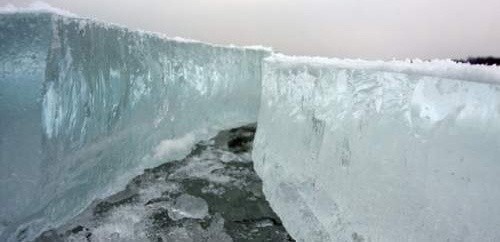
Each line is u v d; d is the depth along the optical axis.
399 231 1.61
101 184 2.83
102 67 2.76
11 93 2.03
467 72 1.53
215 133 5.18
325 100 2.29
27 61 2.03
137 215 2.73
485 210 1.26
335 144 2.13
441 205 1.42
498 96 1.24
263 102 3.55
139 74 3.39
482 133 1.29
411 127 1.59
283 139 2.90
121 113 3.09
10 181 2.00
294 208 2.54
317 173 2.33
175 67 4.22
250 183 3.47
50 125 2.12
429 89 1.51
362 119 1.90
